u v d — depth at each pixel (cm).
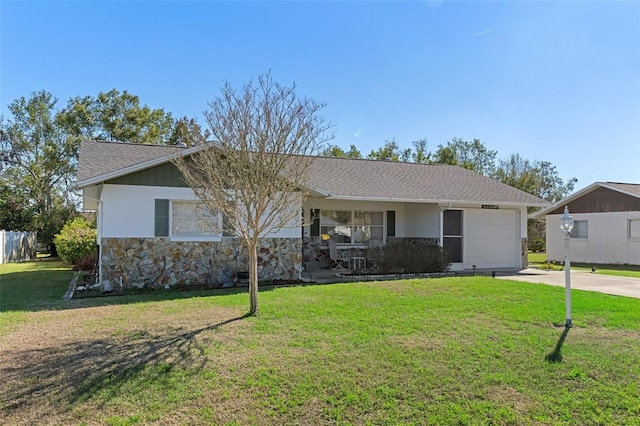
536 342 601
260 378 471
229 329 654
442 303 841
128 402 420
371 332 637
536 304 843
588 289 1084
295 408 412
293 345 577
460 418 398
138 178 1153
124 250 1136
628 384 473
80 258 1936
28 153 3462
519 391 455
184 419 391
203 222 1202
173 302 887
